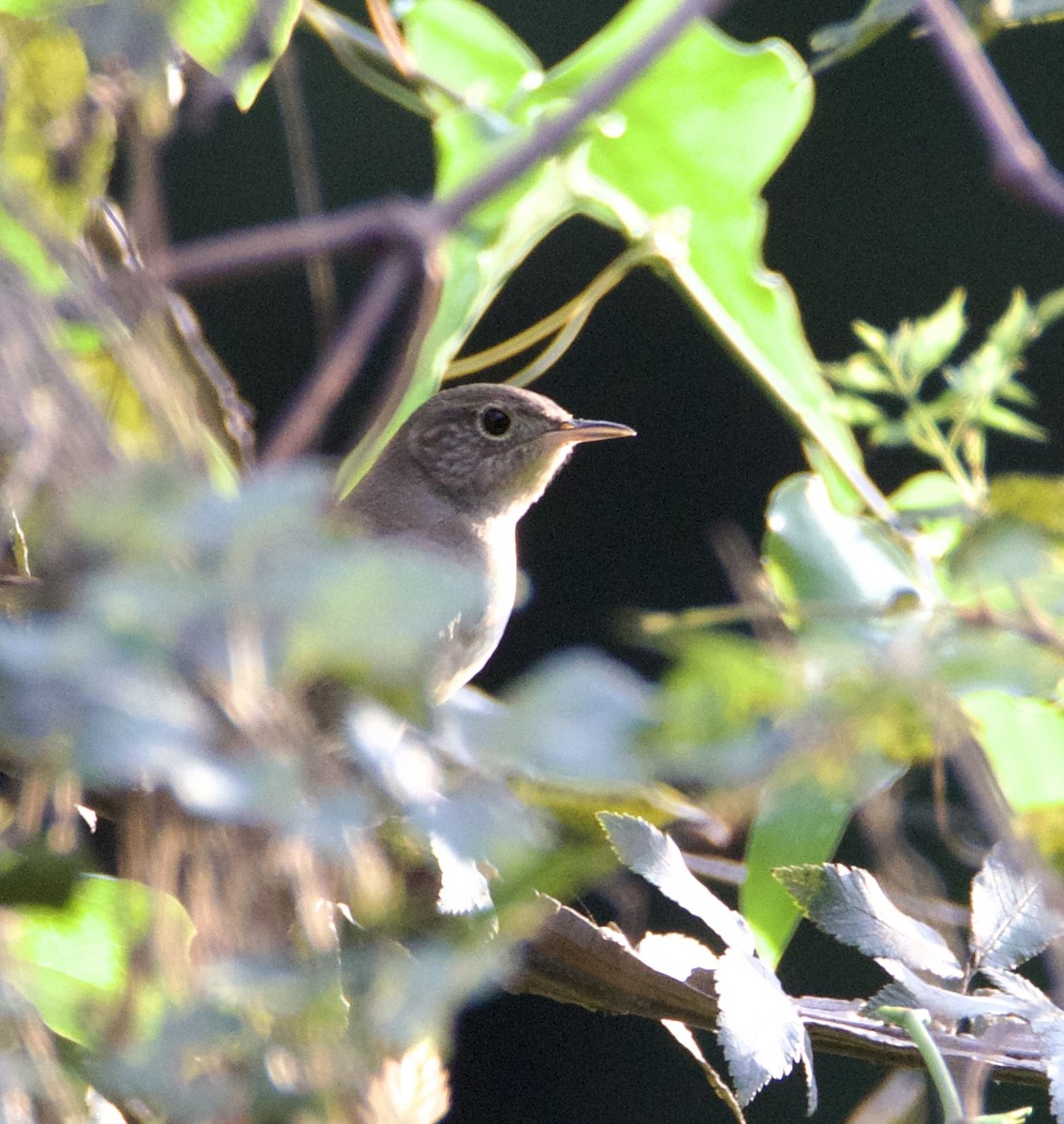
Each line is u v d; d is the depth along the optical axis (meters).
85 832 2.86
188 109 3.26
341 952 2.27
